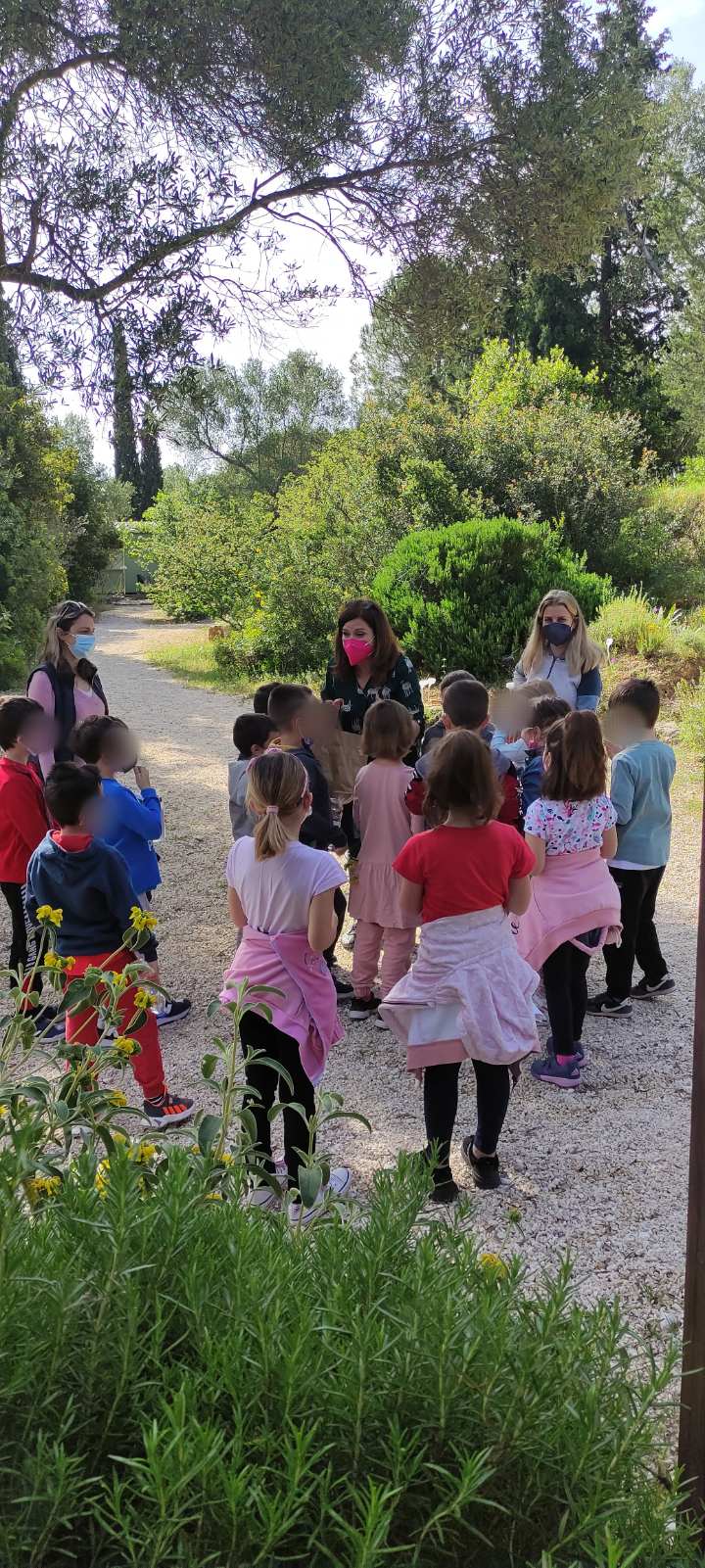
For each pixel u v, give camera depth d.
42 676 5.04
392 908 4.81
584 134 7.53
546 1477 1.77
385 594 13.72
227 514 21.84
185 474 37.44
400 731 4.69
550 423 16.08
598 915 4.20
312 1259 2.12
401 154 7.29
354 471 16.23
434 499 15.31
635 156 7.92
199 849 7.80
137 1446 1.77
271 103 6.44
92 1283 1.87
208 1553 1.59
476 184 7.59
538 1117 4.18
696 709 9.97
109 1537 1.66
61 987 2.90
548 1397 1.78
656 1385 1.81
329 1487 1.64
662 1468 2.22
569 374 18.98
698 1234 2.06
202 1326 1.86
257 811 3.24
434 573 13.20
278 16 6.17
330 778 5.32
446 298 8.07
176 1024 5.10
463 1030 3.38
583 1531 1.67
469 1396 1.80
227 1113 2.55
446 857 3.41
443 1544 1.72
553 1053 4.46
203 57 6.17
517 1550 1.77
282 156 6.64
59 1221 2.07
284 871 3.23
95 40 6.09
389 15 6.60
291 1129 3.41
